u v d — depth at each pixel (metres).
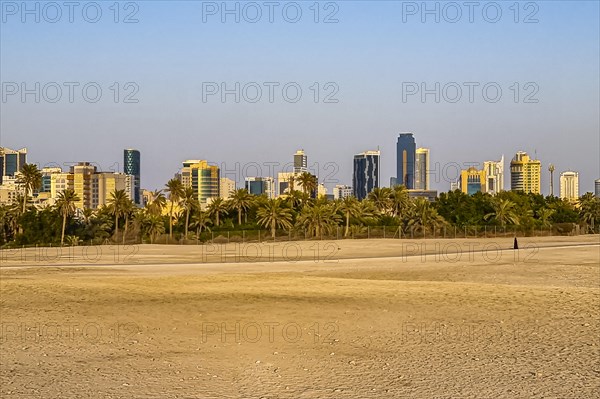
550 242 84.75
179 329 19.00
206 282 32.94
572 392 12.06
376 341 17.23
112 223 117.31
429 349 16.20
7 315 21.38
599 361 14.67
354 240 92.62
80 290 28.47
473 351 15.93
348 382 12.91
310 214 101.50
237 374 13.59
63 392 12.09
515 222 108.94
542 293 27.06
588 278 37.66
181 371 13.85
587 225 118.62
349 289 28.94
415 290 28.36
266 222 104.94
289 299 25.28
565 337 17.64
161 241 102.12
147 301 24.80
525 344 16.75
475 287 29.66
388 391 12.22
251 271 42.62
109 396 11.84
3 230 112.56
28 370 13.88
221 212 119.38
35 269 45.34
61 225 107.62
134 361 14.84
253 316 21.23
